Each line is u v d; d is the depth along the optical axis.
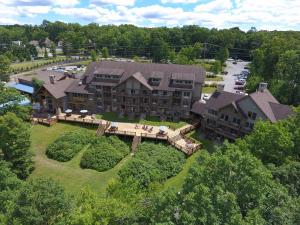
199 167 25.94
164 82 67.31
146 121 66.06
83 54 183.75
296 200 23.23
